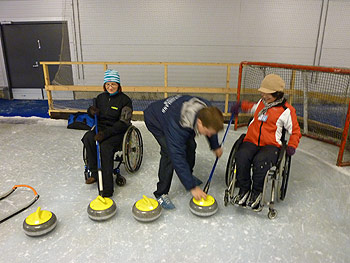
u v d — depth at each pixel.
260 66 3.37
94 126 2.40
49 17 5.68
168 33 5.68
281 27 5.59
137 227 1.87
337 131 3.29
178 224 1.90
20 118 4.52
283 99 1.99
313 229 1.86
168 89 4.18
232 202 1.95
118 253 1.64
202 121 1.50
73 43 5.80
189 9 5.54
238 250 1.67
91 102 5.27
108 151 2.19
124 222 1.92
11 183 2.43
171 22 5.62
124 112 2.33
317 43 5.64
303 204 2.14
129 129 2.35
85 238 1.76
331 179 2.51
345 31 5.56
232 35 5.66
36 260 1.58
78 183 2.44
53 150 3.17
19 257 1.60
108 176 2.17
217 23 5.60
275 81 1.91
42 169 2.70
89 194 2.27
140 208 1.87
